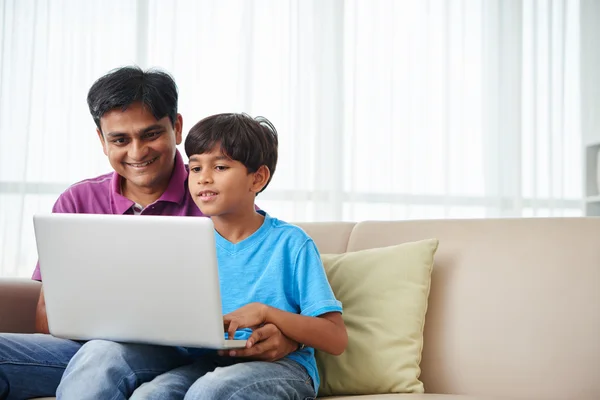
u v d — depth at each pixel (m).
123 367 1.25
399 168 3.76
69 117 3.39
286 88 3.63
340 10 3.71
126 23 3.49
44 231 1.26
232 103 3.57
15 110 3.37
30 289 1.76
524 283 1.53
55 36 3.42
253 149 1.47
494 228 1.64
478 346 1.52
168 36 3.53
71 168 3.39
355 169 3.70
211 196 1.45
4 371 1.39
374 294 1.58
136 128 1.64
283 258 1.47
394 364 1.50
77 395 1.21
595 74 4.00
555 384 1.44
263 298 1.45
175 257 1.18
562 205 3.96
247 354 1.30
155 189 1.77
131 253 1.20
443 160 3.81
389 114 3.75
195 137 1.47
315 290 1.42
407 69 3.79
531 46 3.95
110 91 1.63
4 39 3.38
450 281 1.61
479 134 3.87
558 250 1.54
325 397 1.51
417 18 3.82
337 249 1.79
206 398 1.16
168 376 1.25
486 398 1.38
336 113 3.67
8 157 3.35
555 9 4.02
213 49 3.56
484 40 3.90
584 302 1.47
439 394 1.44
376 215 3.72
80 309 1.29
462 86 3.86
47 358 1.43
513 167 3.88
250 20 3.59
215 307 1.18
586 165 3.58
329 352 1.40
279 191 3.59
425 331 1.59
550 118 3.96
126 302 1.24
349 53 3.74
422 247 1.59
